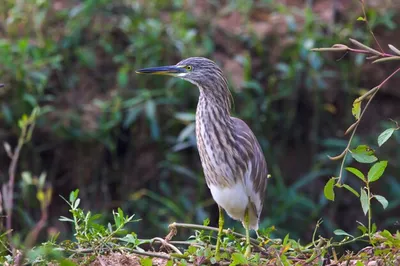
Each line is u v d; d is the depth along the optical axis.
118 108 13.17
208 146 8.24
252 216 8.47
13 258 6.78
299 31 14.80
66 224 13.32
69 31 14.21
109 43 14.29
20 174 13.12
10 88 13.09
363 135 14.77
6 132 13.12
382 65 14.88
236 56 13.88
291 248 7.22
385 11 15.30
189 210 12.83
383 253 6.74
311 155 14.52
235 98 13.85
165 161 13.66
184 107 13.77
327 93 14.45
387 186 14.23
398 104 14.99
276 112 14.44
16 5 14.30
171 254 6.98
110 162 13.68
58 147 13.36
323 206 13.85
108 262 6.91
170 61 14.07
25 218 12.32
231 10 15.27
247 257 7.05
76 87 13.86
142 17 14.73
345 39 14.53
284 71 14.36
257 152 8.40
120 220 7.11
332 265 6.91
